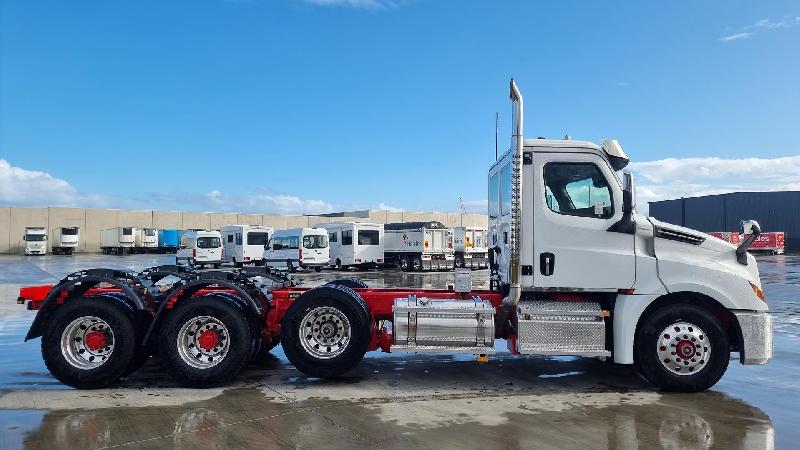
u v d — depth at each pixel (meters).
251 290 6.92
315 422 5.30
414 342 6.59
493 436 4.93
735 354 8.38
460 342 6.55
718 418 5.47
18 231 58.91
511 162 6.62
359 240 30.22
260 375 7.19
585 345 6.36
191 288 6.77
